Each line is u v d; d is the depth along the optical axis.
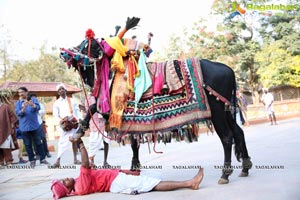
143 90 5.40
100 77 5.58
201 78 5.44
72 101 9.30
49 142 20.09
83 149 5.41
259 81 31.30
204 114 5.39
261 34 30.42
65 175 7.68
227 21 29.23
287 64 28.11
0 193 6.23
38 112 10.69
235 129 5.76
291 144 9.32
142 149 12.10
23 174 8.31
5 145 10.43
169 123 5.37
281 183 5.02
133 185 5.16
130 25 5.60
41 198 5.49
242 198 4.41
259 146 9.54
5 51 34.75
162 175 6.46
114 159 9.79
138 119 5.40
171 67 5.46
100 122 7.78
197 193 4.85
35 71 36.88
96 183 5.35
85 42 5.64
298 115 24.78
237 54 29.05
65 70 37.94
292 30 29.61
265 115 26.05
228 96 5.54
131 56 5.56
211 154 8.88
